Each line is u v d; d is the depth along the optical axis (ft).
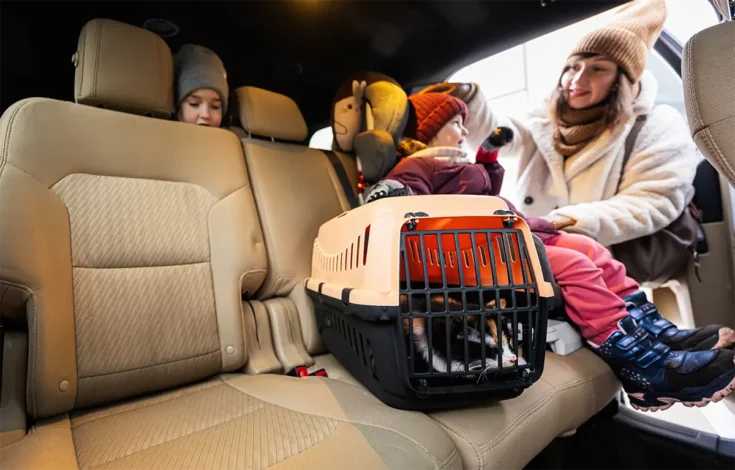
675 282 5.06
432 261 2.51
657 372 3.09
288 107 4.27
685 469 3.26
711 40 1.91
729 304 4.63
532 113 5.74
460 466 1.87
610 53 4.84
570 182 5.47
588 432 3.79
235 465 1.60
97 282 2.57
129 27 3.15
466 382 2.06
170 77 3.39
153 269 2.84
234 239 3.25
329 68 5.30
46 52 4.05
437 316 1.97
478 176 4.17
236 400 2.45
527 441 2.32
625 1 4.33
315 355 3.60
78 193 2.63
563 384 2.81
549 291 2.14
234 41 4.71
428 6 4.52
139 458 1.71
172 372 2.74
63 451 1.77
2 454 1.70
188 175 3.20
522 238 2.20
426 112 4.78
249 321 3.32
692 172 4.76
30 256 2.27
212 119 3.83
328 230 3.23
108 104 3.04
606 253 3.79
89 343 2.45
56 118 2.67
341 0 4.34
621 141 5.09
